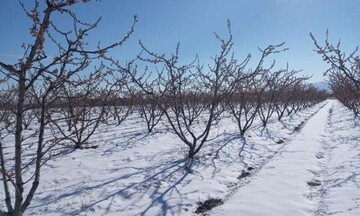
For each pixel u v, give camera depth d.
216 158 8.59
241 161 8.38
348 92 17.36
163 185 6.32
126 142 10.89
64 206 5.32
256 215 4.99
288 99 19.48
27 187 6.22
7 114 8.88
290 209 5.19
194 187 6.20
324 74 7.54
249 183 6.59
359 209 4.93
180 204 5.39
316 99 43.72
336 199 5.48
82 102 6.55
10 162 8.05
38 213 5.07
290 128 15.19
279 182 6.53
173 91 8.42
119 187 6.21
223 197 5.88
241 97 12.56
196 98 14.94
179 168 7.48
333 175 6.95
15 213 3.51
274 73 14.02
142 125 15.62
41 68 3.36
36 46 3.28
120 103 16.84
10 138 11.83
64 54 3.37
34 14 3.23
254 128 14.76
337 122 17.20
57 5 3.22
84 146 10.09
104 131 13.49
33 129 13.85
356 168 7.20
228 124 16.28
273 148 10.30
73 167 7.64
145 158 8.55
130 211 5.13
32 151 9.38
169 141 11.11
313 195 5.90
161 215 5.00
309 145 10.63
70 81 3.52
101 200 5.57
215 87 8.42
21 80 3.33
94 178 6.79
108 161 8.24
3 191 5.90
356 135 11.87
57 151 9.38
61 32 3.35
